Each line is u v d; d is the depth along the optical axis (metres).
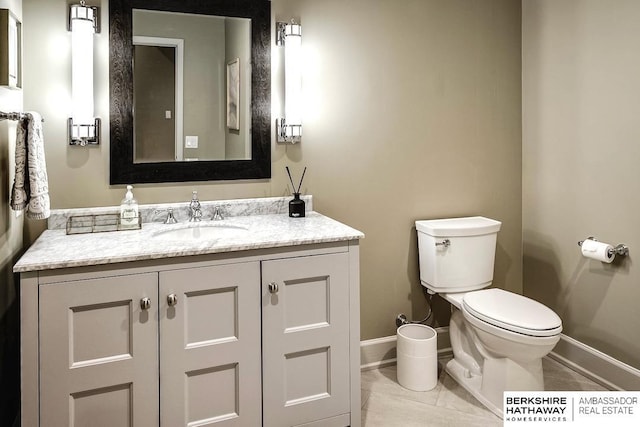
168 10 2.37
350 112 2.77
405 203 2.94
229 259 1.98
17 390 2.20
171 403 1.93
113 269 1.81
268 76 2.57
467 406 2.50
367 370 2.92
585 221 2.79
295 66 2.55
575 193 2.84
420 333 2.84
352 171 2.80
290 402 2.13
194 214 2.41
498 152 3.15
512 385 2.40
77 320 1.78
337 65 2.72
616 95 2.56
